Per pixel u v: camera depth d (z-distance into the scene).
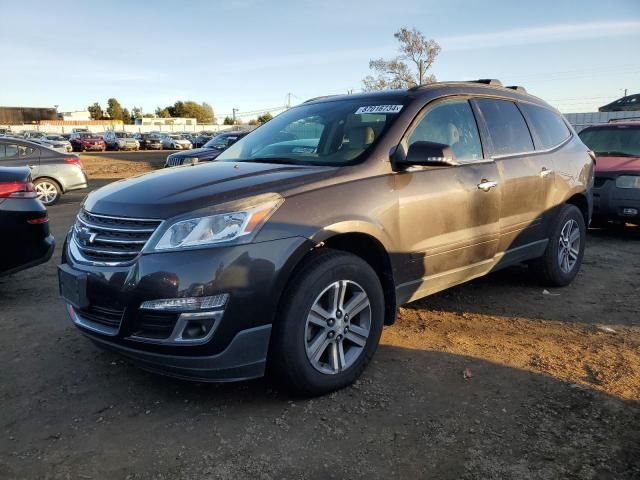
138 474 2.58
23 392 3.36
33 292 5.34
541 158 4.87
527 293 5.20
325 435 2.87
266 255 2.92
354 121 3.99
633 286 5.44
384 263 3.55
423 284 3.84
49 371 3.64
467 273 4.22
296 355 3.05
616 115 25.20
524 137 4.84
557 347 3.94
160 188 3.21
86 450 2.77
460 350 3.89
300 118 4.42
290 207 3.06
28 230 5.02
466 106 4.36
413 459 2.66
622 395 3.22
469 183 4.05
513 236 4.59
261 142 4.34
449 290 5.29
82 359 3.81
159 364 2.93
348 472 2.57
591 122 25.95
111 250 3.05
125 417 3.08
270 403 3.20
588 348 3.92
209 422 3.01
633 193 7.51
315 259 3.15
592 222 8.15
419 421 2.99
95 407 3.19
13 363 3.76
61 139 47.81
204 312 2.81
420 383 3.41
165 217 2.91
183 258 2.82
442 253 3.90
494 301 4.97
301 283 3.04
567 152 5.29
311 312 3.11
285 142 4.16
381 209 3.43
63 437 2.89
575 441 2.78
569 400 3.18
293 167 3.53
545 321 4.47
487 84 4.78
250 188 3.10
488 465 2.61
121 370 3.65
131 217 3.01
